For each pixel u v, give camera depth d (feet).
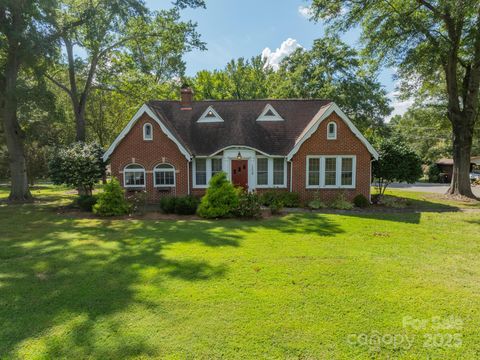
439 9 59.47
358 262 23.97
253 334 14.25
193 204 45.88
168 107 67.51
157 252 26.76
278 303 17.21
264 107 65.46
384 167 56.75
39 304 17.35
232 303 17.22
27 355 12.91
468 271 22.09
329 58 111.14
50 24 59.11
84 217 44.60
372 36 66.59
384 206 53.88
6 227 37.81
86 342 13.74
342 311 16.30
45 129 104.63
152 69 83.92
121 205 45.93
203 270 22.34
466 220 40.91
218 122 63.67
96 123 115.14
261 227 36.60
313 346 13.37
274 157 57.98
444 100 90.17
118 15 63.67
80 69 76.43
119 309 16.66
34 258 25.46
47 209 52.49
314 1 65.00
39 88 60.85
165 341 13.75
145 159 58.29
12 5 51.96
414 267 22.88
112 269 22.71
